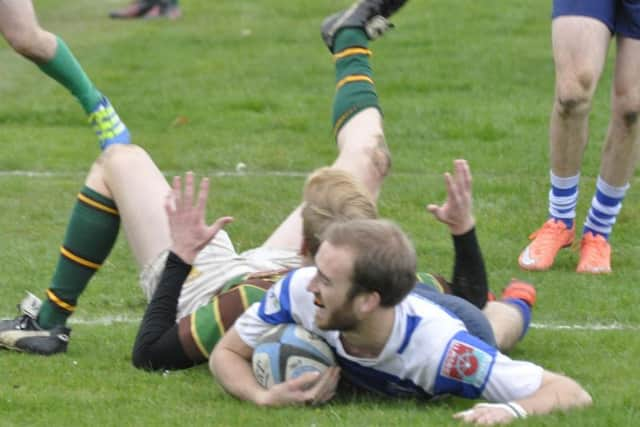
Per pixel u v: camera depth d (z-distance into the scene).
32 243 27.45
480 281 17.67
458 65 49.12
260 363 15.93
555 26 24.34
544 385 15.23
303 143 38.00
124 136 23.56
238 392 16.05
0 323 19.39
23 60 51.72
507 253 26.47
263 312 16.12
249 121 41.06
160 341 17.28
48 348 18.88
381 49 52.34
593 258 25.11
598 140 37.38
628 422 14.82
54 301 19.08
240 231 28.45
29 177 33.88
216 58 51.94
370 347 15.28
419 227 28.62
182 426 15.14
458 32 55.62
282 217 29.69
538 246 25.53
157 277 18.20
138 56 52.56
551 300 22.91
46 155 36.53
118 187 18.69
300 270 16.11
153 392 16.69
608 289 23.69
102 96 23.44
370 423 15.01
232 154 36.53
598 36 23.97
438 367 15.22
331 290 14.61
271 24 59.56
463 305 16.53
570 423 14.63
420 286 16.92
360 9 22.27
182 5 65.69
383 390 16.03
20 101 44.25
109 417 15.59
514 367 15.21
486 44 53.03
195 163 35.62
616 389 16.78
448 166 34.91
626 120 24.28
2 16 22.53
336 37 22.23
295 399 15.69
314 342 15.81
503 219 29.30
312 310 15.72
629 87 24.28
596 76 24.23
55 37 23.14
